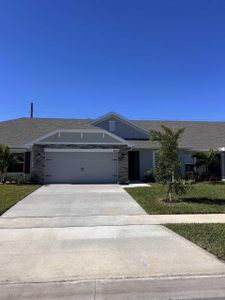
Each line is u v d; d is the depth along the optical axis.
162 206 13.88
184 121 33.97
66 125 25.42
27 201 15.38
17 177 23.45
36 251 7.63
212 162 27.52
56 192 18.25
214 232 9.27
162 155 15.48
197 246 7.92
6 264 6.70
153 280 5.85
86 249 7.77
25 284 5.70
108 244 8.22
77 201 15.45
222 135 31.47
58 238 8.91
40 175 23.28
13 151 25.03
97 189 19.61
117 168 23.98
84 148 23.88
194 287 5.56
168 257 7.08
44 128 28.22
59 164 23.66
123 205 14.44
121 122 28.89
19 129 27.89
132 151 27.17
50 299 5.12
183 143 28.67
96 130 24.05
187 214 12.44
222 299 5.10
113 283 5.72
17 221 11.37
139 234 9.30
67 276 6.02
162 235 9.11
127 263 6.71
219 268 6.39
